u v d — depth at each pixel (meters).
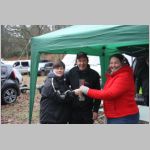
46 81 5.13
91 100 5.36
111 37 4.46
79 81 5.30
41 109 5.21
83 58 5.27
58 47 5.39
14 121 9.21
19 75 11.70
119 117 4.58
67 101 5.09
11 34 32.09
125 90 4.50
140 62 6.57
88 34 4.79
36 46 5.88
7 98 10.97
